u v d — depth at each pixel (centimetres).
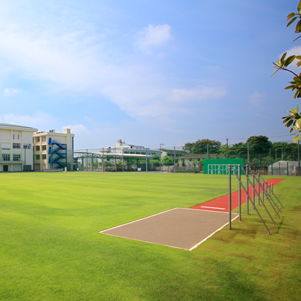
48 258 477
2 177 3475
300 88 292
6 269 429
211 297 336
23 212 945
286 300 331
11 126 6353
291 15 252
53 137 6962
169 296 339
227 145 4569
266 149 4225
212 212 921
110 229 689
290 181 2438
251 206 1052
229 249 523
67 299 333
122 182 2425
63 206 1069
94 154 6869
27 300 332
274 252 506
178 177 3338
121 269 424
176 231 664
